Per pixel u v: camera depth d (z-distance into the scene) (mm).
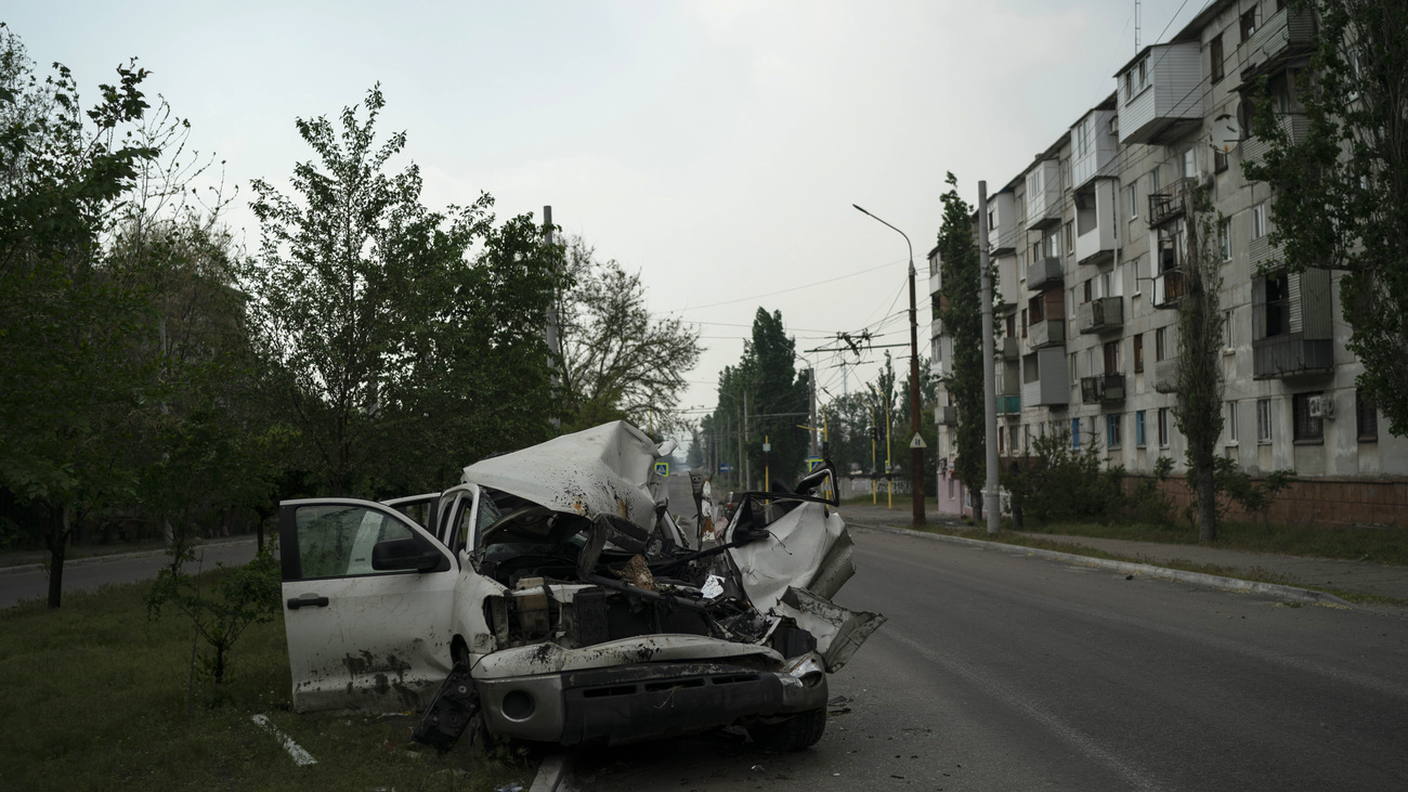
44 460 5320
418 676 6488
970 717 6945
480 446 12461
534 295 15484
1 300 5617
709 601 6359
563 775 5574
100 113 6273
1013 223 49094
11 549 30906
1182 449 33344
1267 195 27750
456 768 5680
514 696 5398
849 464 103938
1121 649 9492
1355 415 24422
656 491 7656
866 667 9000
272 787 5168
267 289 10602
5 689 8305
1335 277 25062
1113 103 37750
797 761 5977
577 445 7156
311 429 10664
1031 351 45531
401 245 10883
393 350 10969
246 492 7891
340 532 6777
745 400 84938
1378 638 9859
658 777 5723
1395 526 22828
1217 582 15398
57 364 5664
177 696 7598
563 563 7137
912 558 21922
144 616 12797
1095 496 31672
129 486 6551
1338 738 5988
